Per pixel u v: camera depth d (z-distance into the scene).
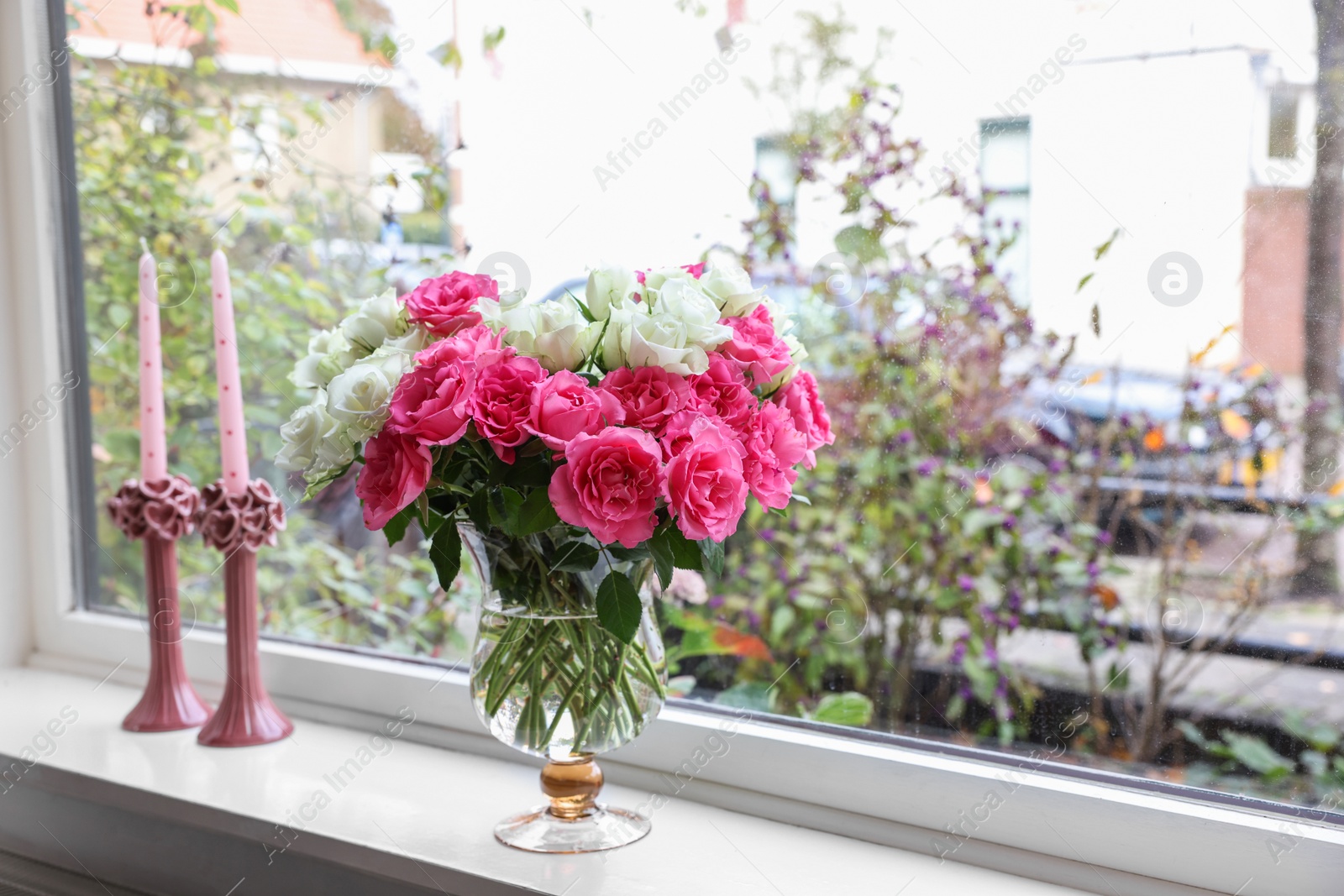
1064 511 0.93
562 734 0.85
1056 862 0.87
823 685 1.04
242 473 1.14
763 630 1.07
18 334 1.35
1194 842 0.82
